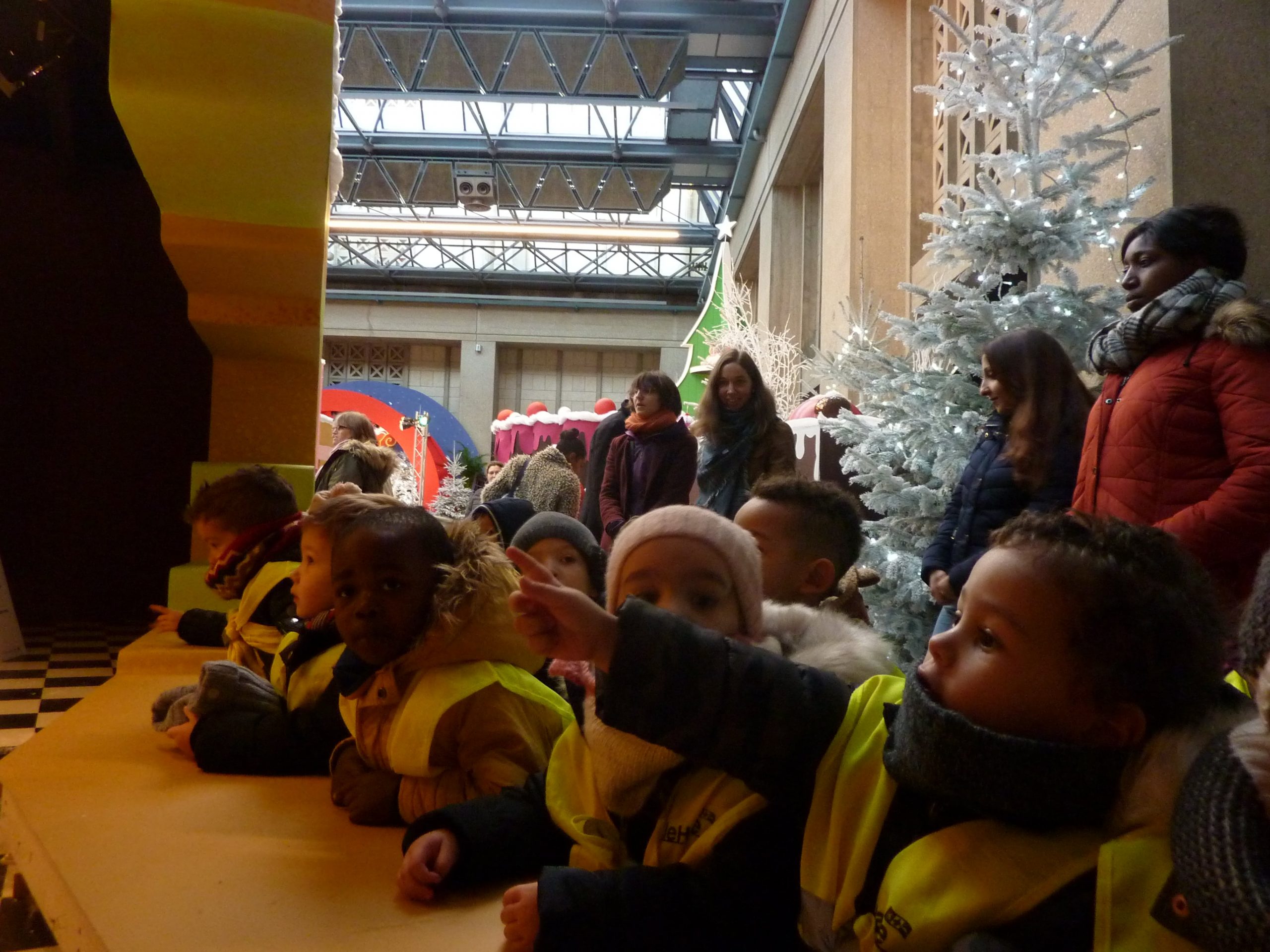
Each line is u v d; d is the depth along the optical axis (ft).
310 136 9.50
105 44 16.48
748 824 3.07
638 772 3.28
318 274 11.99
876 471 11.00
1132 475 6.52
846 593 5.83
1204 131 11.87
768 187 46.73
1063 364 8.16
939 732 2.47
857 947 2.79
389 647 4.29
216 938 3.24
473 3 38.55
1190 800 2.16
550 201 57.72
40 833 4.33
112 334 19.20
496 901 3.59
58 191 19.19
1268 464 5.81
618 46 40.45
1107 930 2.26
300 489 13.20
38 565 18.70
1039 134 10.93
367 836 4.36
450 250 71.87
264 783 5.23
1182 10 12.00
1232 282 6.52
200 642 8.82
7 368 18.76
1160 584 2.38
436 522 4.48
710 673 2.84
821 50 34.40
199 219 11.17
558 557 5.48
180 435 19.24
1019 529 2.55
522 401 75.82
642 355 76.28
